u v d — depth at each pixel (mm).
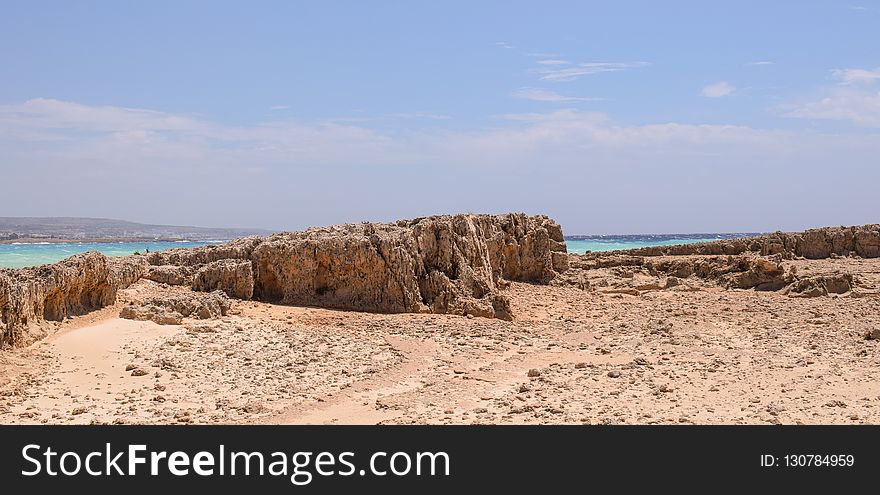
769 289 48094
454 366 25703
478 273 38781
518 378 24234
